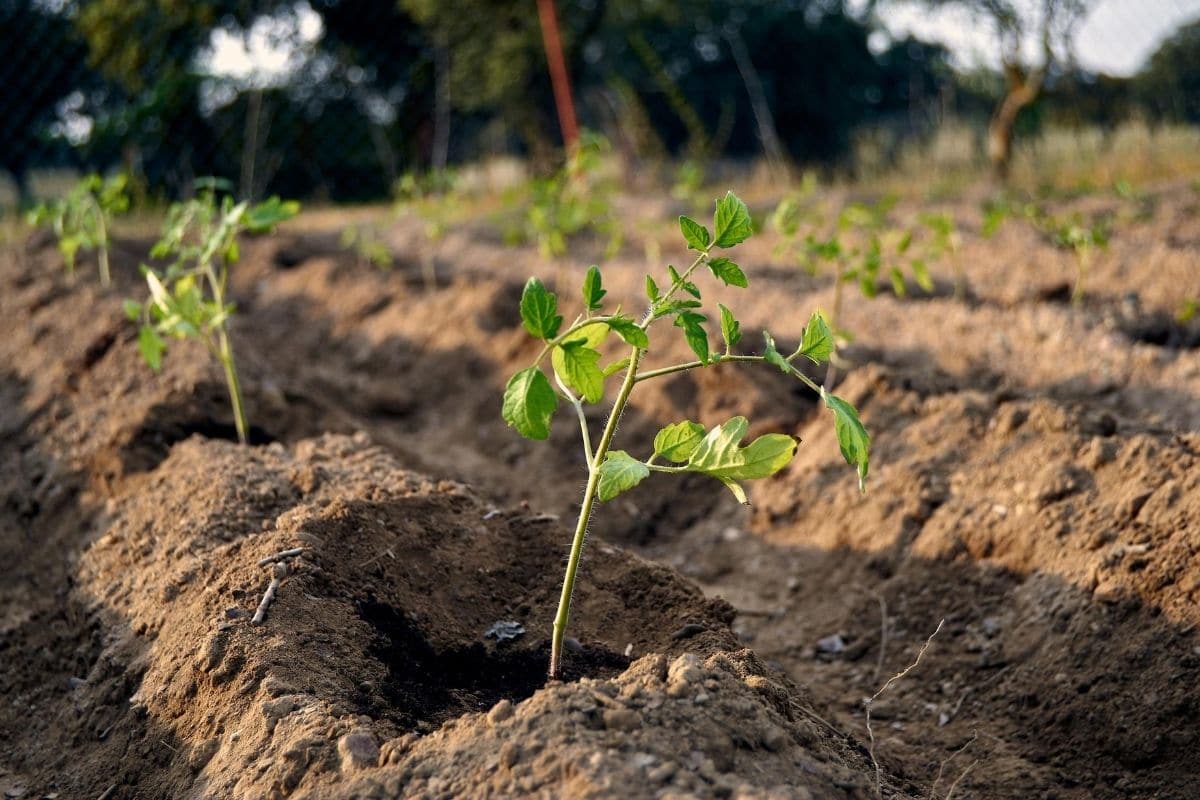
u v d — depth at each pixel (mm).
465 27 13836
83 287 6434
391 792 2082
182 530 3453
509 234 7492
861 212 5230
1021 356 5332
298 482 3682
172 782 2488
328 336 7344
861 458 2137
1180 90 12430
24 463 4805
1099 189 9781
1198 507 3215
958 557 3805
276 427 4539
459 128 15281
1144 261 6508
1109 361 5035
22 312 6422
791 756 2133
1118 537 3377
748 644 3859
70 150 12336
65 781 2766
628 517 4867
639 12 16469
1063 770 2904
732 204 2311
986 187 10711
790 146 23078
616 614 3014
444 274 7918
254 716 2455
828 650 3744
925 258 6348
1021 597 3516
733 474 2254
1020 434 4051
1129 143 11281
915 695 3402
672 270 2344
